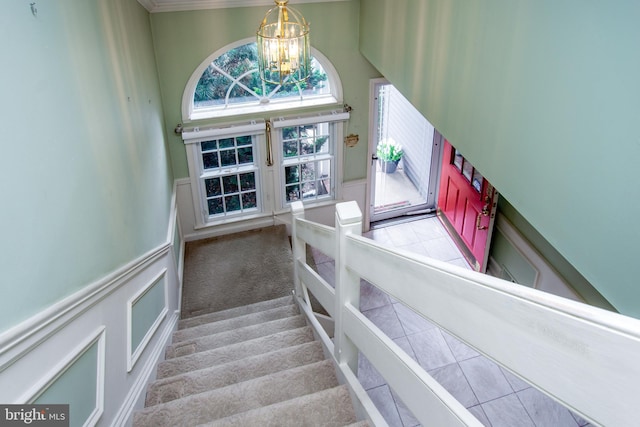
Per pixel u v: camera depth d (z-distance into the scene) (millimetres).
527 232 4316
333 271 5316
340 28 4863
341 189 5816
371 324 1882
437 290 1258
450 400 1276
